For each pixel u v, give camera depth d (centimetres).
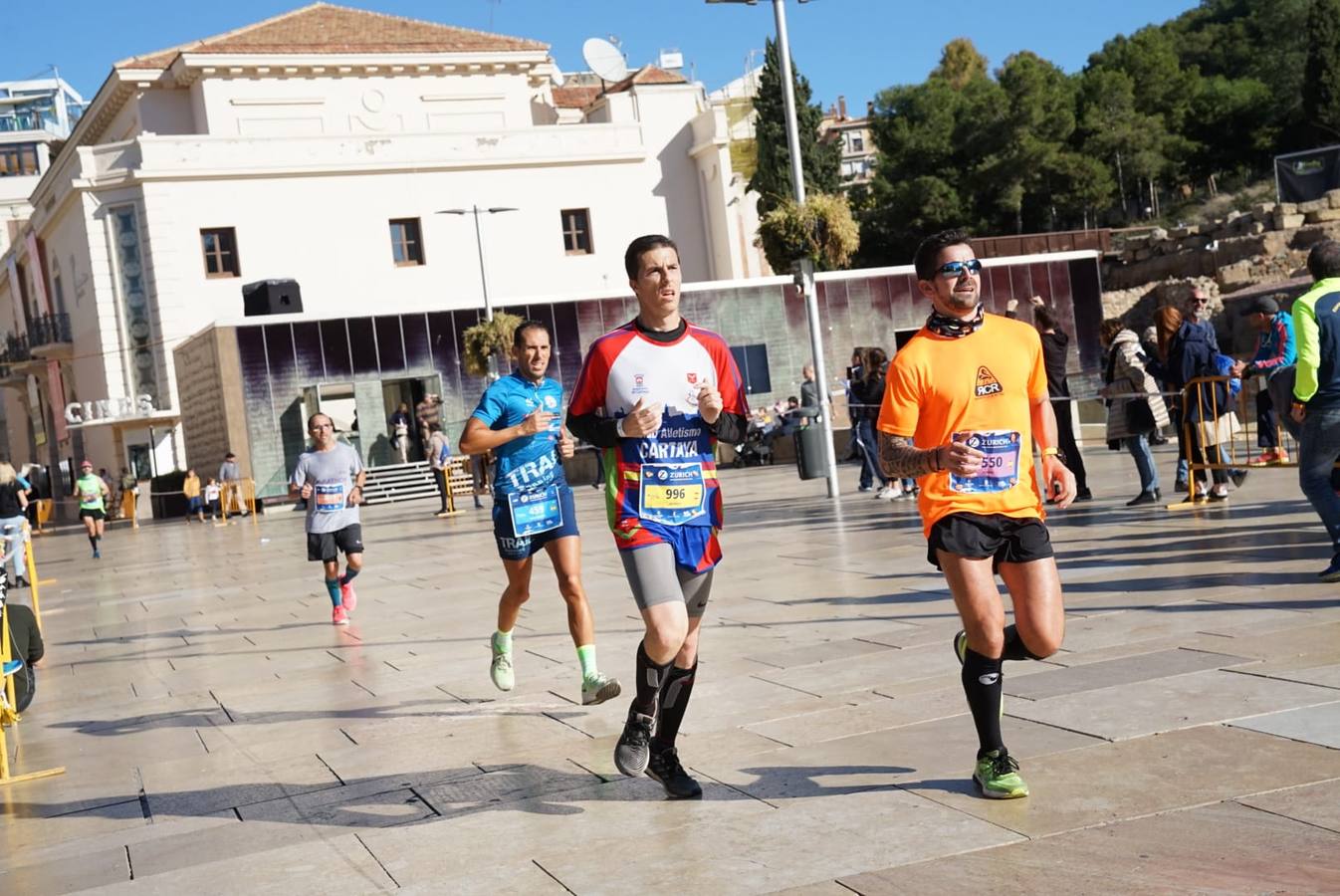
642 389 454
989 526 422
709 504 459
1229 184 7162
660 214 5506
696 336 466
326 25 5422
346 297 4909
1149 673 567
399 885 402
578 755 547
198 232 4722
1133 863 355
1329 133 6906
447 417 3934
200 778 582
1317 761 423
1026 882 350
